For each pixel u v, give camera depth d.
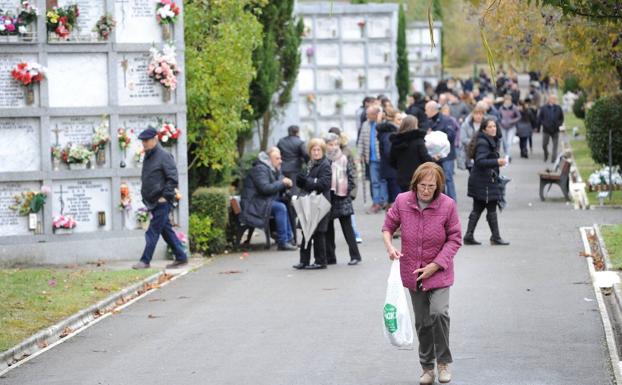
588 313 25.41
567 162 51.75
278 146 45.09
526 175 64.62
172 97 37.09
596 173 52.44
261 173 39.50
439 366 19.55
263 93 52.50
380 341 23.19
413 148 37.44
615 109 52.31
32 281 31.48
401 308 19.66
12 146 35.84
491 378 19.67
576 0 22.22
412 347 22.61
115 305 28.95
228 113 42.47
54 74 36.00
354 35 82.06
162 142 36.94
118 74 36.59
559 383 19.23
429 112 47.56
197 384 19.95
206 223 38.53
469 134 48.31
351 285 30.64
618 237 36.06
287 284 31.25
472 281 30.17
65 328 25.80
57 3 35.94
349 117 82.06
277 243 40.38
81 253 36.47
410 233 19.55
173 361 21.95
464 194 56.47
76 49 36.06
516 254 35.09
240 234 40.09
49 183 36.06
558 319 24.80
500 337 23.05
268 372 20.66
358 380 19.89
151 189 34.94
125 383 20.30
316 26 81.56
